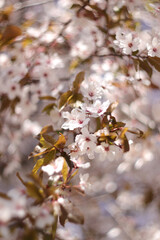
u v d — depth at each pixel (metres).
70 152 0.47
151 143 0.74
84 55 0.66
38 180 0.43
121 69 0.60
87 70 0.67
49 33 0.66
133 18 0.62
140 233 0.87
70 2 0.65
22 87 0.61
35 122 0.74
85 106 0.47
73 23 0.67
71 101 0.48
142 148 0.75
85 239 0.86
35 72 0.62
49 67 0.62
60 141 0.46
